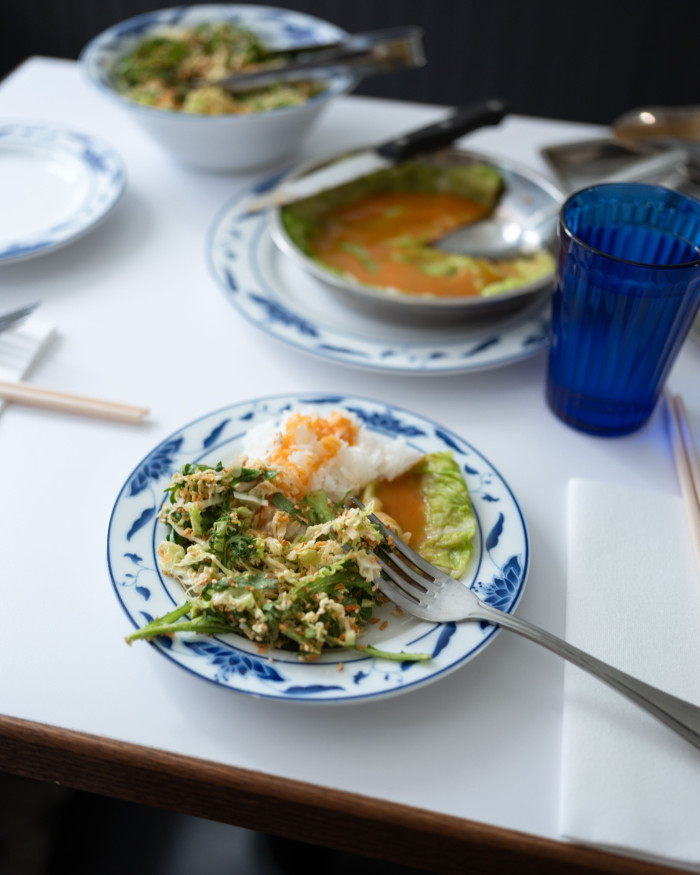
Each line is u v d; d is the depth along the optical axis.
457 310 0.57
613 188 0.52
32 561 0.47
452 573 0.45
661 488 0.52
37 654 0.43
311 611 0.42
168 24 0.79
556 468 0.52
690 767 0.40
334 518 0.46
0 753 0.42
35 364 0.57
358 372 0.58
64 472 0.51
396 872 0.58
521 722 0.42
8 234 0.64
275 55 0.77
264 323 0.58
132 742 0.41
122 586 0.43
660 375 0.52
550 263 0.63
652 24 1.26
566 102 1.37
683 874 0.38
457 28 1.30
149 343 0.59
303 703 0.40
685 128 0.73
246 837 0.59
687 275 0.47
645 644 0.44
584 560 0.47
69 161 0.70
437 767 0.41
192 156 0.71
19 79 0.83
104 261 0.65
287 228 0.64
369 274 0.64
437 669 0.41
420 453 0.50
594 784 0.40
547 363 0.57
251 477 0.46
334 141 0.79
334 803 0.40
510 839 0.39
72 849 0.58
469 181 0.71
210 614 0.42
